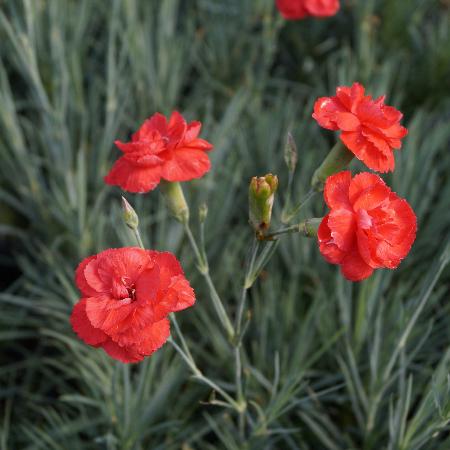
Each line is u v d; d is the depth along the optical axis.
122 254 0.66
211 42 1.14
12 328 0.87
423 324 0.83
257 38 1.12
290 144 0.68
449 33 1.14
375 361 0.76
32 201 0.95
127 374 0.75
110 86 0.93
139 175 0.68
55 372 0.87
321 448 0.81
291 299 0.82
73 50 1.01
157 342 0.65
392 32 1.21
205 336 0.84
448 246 0.70
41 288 0.88
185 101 1.11
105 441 0.78
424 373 0.80
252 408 0.81
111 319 0.65
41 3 1.03
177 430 0.80
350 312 0.81
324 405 0.83
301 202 0.69
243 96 1.02
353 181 0.65
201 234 0.69
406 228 0.66
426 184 0.94
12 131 0.91
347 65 1.09
